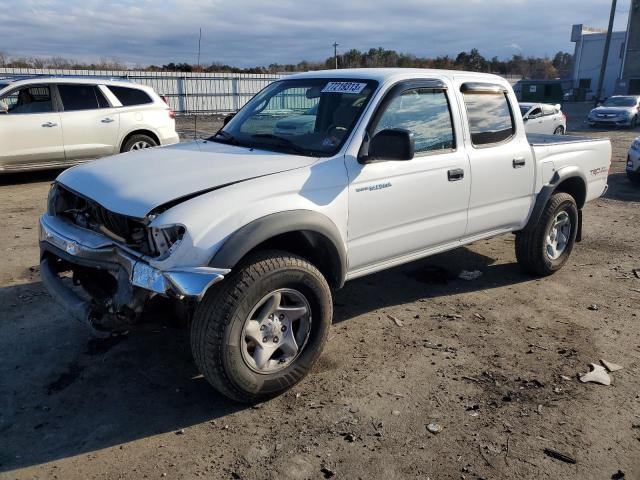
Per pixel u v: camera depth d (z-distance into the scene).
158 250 2.93
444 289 5.22
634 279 5.61
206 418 3.20
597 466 2.86
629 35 47.84
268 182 3.25
